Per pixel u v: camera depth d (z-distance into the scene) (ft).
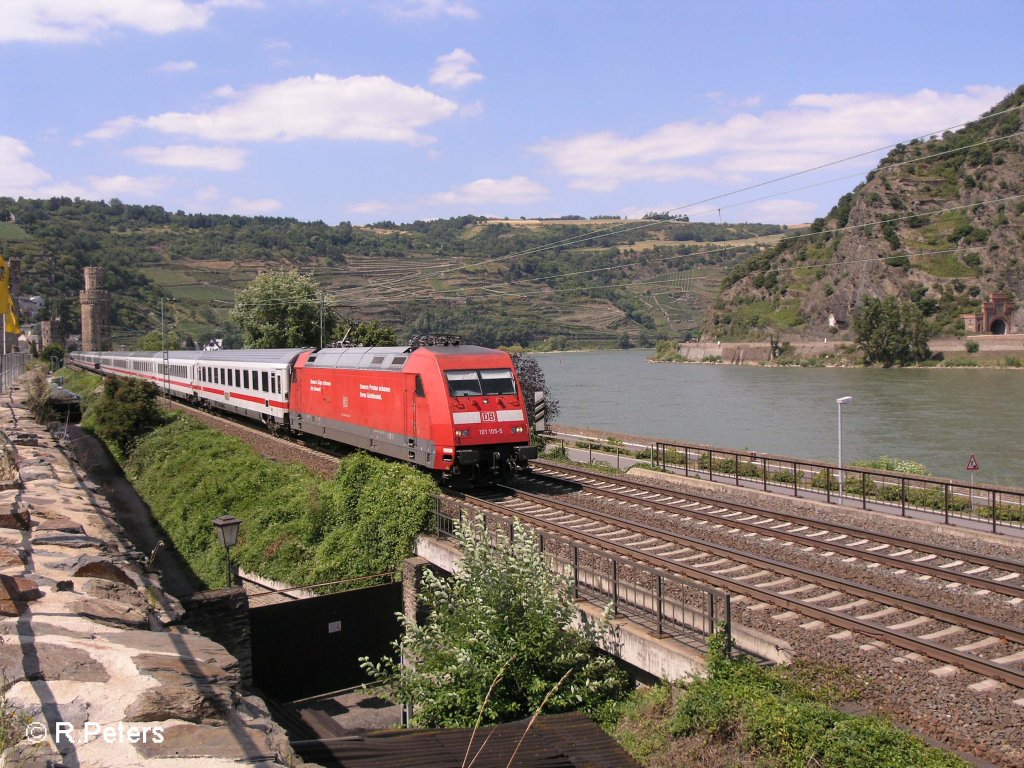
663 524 56.24
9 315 145.69
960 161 448.24
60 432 102.68
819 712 26.58
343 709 52.31
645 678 35.96
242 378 119.96
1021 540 49.39
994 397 231.50
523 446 67.82
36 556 35.50
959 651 31.30
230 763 19.42
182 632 29.53
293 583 67.51
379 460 70.49
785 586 41.55
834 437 163.94
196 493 93.04
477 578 37.11
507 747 24.25
